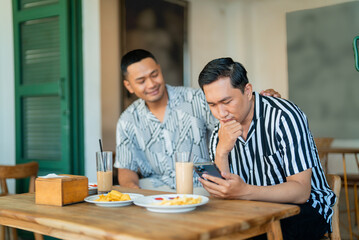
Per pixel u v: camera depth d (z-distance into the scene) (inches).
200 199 53.6
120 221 47.1
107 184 65.7
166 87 97.5
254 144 67.7
